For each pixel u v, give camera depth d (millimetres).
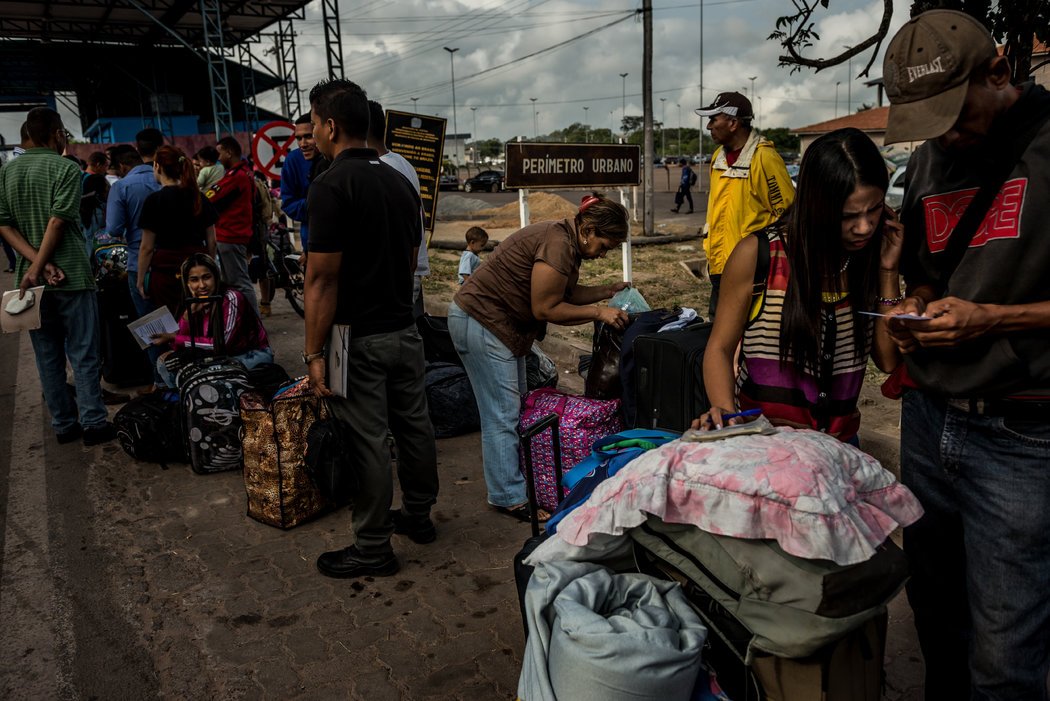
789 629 1665
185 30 32406
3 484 4660
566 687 1720
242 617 3242
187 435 4664
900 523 1841
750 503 1688
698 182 43938
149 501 4398
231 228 7191
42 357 5148
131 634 3145
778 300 1979
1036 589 1827
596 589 1844
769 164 4562
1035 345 1713
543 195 23172
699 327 3467
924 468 2039
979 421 1823
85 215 8078
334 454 3781
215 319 4992
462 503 4285
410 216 3359
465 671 2857
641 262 12805
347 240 3145
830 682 1725
